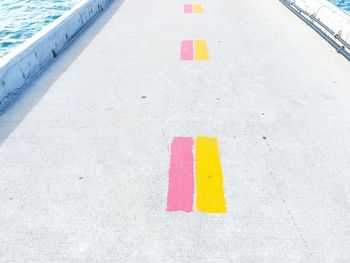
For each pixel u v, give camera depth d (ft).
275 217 10.00
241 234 9.48
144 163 12.41
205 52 22.16
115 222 9.96
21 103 16.76
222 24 27.43
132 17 30.17
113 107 16.19
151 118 15.20
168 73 19.52
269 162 12.29
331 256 8.76
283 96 16.67
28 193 11.19
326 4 24.63
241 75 19.01
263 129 14.17
